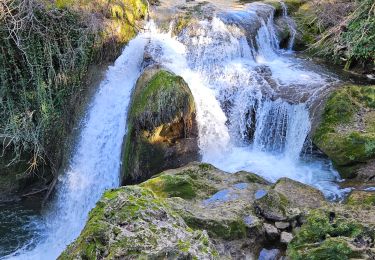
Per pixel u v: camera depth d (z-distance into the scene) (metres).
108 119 8.02
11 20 7.44
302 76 9.09
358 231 4.11
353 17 9.84
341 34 10.13
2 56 7.64
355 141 6.88
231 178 6.59
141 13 9.53
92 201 7.74
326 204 5.50
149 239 3.08
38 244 7.16
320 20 11.04
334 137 7.10
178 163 7.46
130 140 7.21
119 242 3.04
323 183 6.78
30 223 7.65
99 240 3.16
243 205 5.43
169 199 5.33
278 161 7.84
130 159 7.19
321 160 7.54
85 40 8.20
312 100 7.90
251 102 8.38
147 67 8.13
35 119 8.23
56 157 8.39
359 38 9.52
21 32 7.57
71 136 8.23
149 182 6.08
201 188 6.13
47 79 8.11
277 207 5.21
